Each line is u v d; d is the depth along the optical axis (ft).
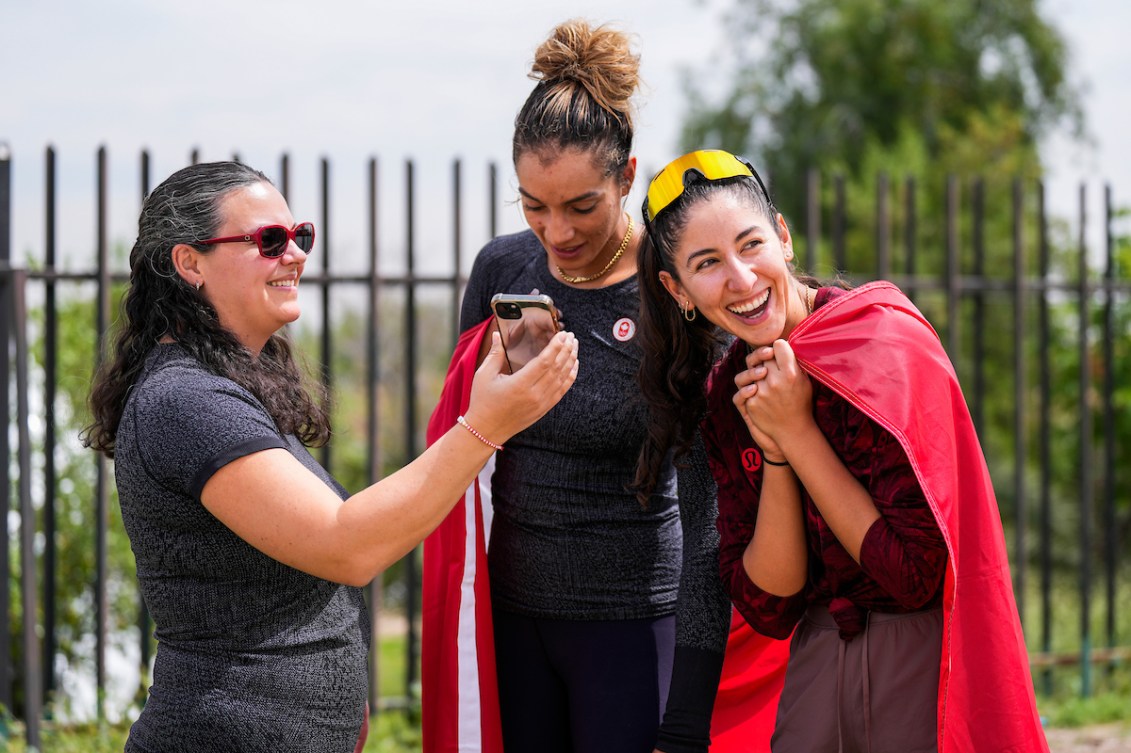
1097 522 31.91
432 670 9.02
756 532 7.32
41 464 18.02
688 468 8.13
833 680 7.13
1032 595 30.09
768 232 6.99
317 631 6.78
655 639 8.41
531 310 7.44
